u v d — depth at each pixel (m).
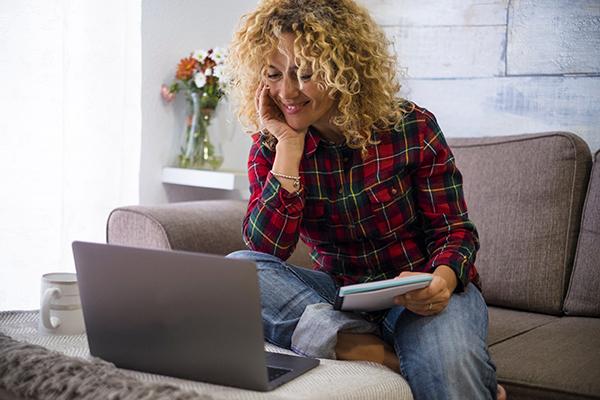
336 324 1.56
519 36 2.54
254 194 1.80
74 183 2.40
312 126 1.74
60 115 2.30
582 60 2.46
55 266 2.33
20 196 2.26
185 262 1.30
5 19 2.19
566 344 1.84
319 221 1.77
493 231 2.26
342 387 1.37
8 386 1.35
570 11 2.46
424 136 1.70
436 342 1.52
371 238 1.75
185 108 2.69
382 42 1.73
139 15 2.50
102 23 2.41
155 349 1.39
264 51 1.64
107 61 2.43
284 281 1.68
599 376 1.63
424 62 2.71
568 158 2.21
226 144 2.87
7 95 2.21
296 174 1.69
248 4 2.91
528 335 1.93
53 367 1.33
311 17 1.61
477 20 2.61
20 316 1.75
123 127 2.48
